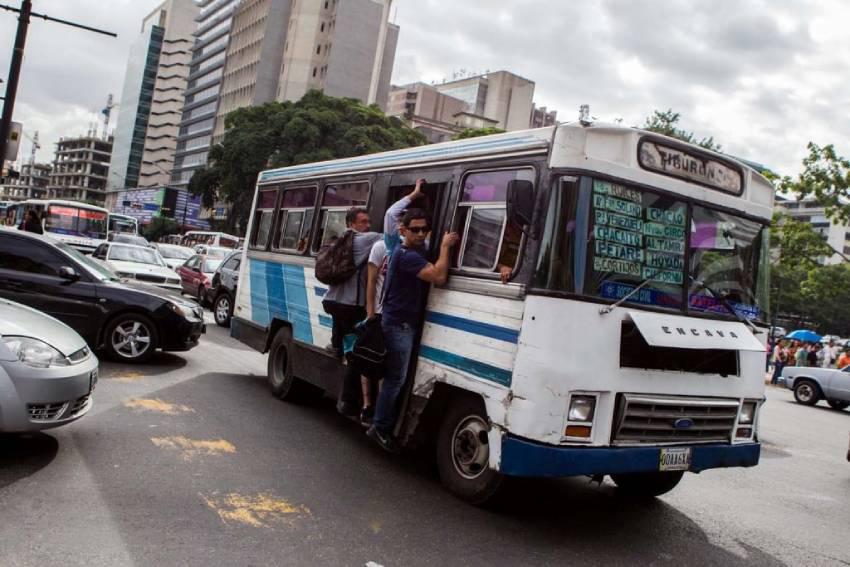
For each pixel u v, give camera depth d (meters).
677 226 5.00
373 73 97.12
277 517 4.44
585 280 4.50
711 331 4.94
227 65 109.44
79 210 28.97
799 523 5.82
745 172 5.47
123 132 165.62
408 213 5.33
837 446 10.75
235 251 15.49
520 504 5.32
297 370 7.72
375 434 5.49
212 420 6.78
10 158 15.30
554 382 4.37
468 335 5.03
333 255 6.22
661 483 5.85
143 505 4.38
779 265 29.25
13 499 4.25
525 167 4.82
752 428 5.36
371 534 4.34
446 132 108.25
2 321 5.12
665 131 25.38
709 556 4.73
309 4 93.88
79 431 5.88
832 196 26.45
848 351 28.50
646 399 4.62
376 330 5.39
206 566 3.62
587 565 4.28
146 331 9.30
